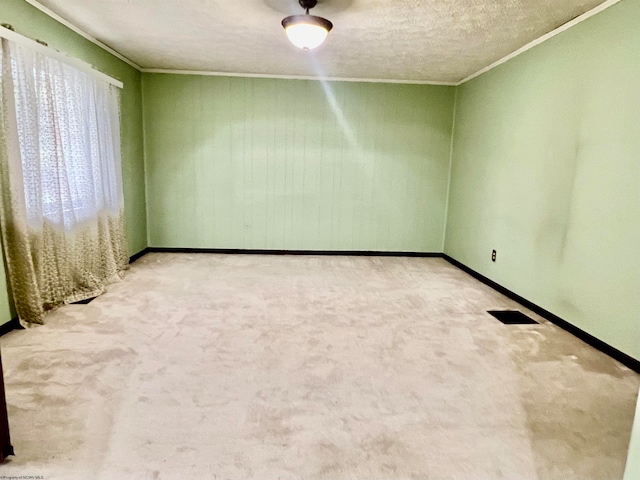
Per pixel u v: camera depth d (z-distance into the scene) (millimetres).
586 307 2844
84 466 1543
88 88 3568
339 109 5211
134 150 4855
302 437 1742
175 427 1784
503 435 1796
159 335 2744
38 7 2910
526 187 3604
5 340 2605
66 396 1996
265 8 2902
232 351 2533
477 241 4535
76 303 3328
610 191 2645
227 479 1498
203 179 5277
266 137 5219
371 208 5477
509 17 2980
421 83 5199
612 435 1813
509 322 3174
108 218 3996
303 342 2691
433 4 2752
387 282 4230
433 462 1619
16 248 2727
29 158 2793
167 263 4809
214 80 5047
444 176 5449
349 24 3174
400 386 2176
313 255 5496
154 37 3648
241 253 5480
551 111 3277
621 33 2564
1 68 2518
